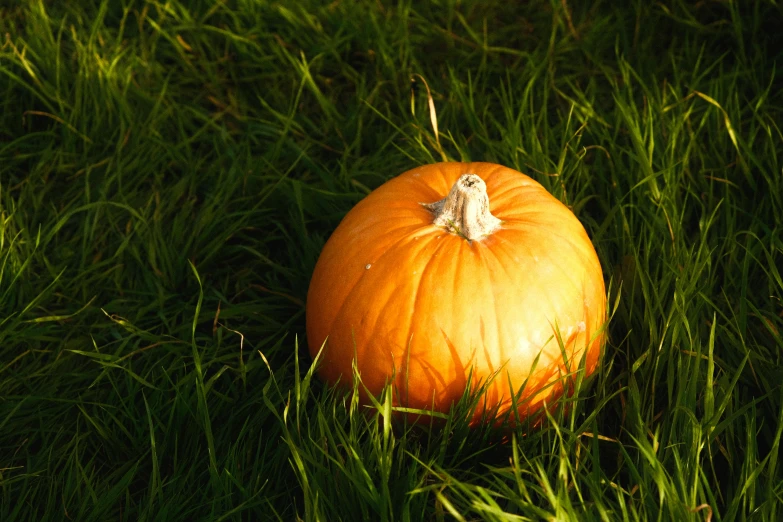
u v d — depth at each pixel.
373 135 3.19
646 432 1.99
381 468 1.82
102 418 2.24
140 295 2.64
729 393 1.93
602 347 2.19
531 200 2.13
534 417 2.06
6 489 2.04
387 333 1.95
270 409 2.04
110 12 3.65
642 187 2.68
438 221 2.03
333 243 2.15
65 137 3.10
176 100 3.36
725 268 2.45
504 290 1.92
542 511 1.64
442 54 3.48
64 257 2.69
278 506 2.05
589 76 3.39
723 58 3.35
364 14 3.52
